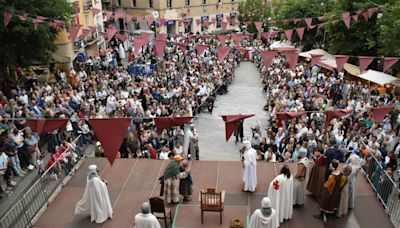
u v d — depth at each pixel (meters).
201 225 11.16
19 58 21.83
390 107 11.08
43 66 25.95
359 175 13.77
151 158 15.45
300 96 21.83
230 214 11.62
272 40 36.69
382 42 22.14
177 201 12.28
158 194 12.83
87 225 11.33
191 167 14.45
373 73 22.55
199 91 25.00
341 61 13.78
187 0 50.69
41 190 12.27
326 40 32.31
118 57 33.84
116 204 12.34
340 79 24.20
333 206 11.03
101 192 11.31
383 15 21.38
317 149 13.15
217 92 28.83
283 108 20.17
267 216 9.31
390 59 13.36
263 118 23.75
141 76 26.14
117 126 9.16
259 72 35.88
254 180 12.63
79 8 30.45
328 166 11.87
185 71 28.27
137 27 48.88
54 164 13.02
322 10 31.78
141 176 13.95
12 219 11.10
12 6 18.72
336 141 14.84
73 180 13.77
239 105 26.58
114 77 25.25
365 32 25.64
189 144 16.47
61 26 20.02
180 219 11.47
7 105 17.48
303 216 11.52
